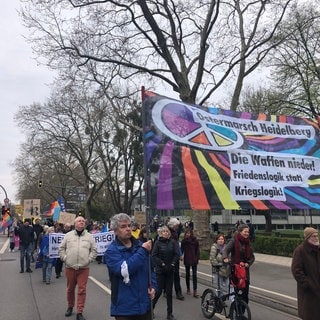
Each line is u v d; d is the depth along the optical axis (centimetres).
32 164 7212
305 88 2620
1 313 909
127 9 2158
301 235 2975
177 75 2269
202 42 2183
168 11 2286
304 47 2589
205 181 635
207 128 661
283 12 2242
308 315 584
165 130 631
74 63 2231
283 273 1475
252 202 658
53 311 921
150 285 459
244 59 2286
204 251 1997
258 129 699
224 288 848
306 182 702
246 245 775
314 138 733
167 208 604
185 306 962
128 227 458
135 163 5047
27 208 3853
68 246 852
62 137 5056
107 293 1141
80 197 8162
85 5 2153
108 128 4791
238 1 2375
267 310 940
